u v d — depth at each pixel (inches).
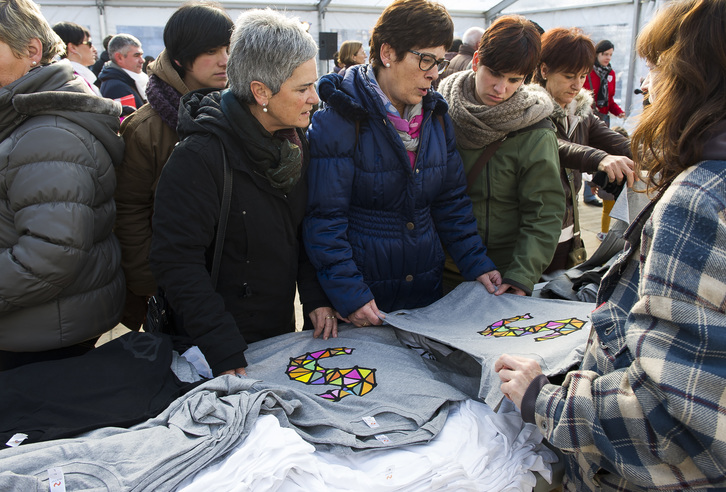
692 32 33.1
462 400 53.6
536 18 335.3
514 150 75.2
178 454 41.1
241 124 55.2
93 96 62.6
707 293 32.0
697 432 32.2
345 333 66.9
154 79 72.4
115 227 76.7
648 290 34.1
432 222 73.4
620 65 289.0
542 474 49.1
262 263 62.0
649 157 38.7
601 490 43.6
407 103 66.1
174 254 54.9
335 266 65.4
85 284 64.3
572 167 81.5
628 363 38.6
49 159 58.0
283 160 57.2
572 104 89.8
